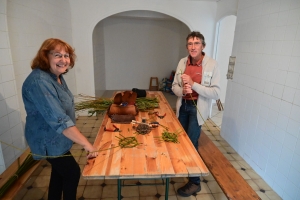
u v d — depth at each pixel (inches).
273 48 96.7
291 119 86.5
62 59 58.8
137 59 275.4
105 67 272.7
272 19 97.5
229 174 83.1
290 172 87.4
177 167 55.4
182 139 70.4
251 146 115.0
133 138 68.7
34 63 59.3
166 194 71.6
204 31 175.2
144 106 97.1
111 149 63.0
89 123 165.2
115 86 282.4
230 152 130.7
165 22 266.4
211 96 81.6
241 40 124.3
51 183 74.3
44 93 54.8
